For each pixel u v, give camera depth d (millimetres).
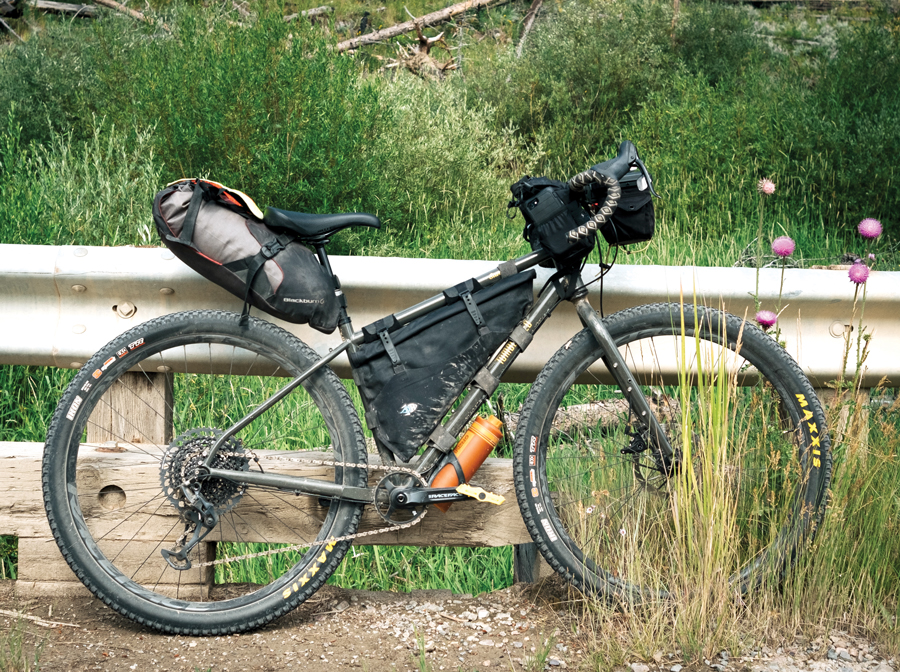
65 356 2547
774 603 2391
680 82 7605
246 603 2338
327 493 2359
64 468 2322
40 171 4957
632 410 2523
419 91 7453
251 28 5770
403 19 11914
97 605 2504
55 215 4359
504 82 8148
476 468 2393
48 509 2291
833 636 2279
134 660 2164
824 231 5902
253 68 5297
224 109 5105
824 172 6062
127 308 2551
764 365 2455
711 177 6336
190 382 3047
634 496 2574
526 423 2393
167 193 2199
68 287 2504
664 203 6094
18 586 2557
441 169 6102
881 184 5812
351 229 5121
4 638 2227
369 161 5234
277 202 5070
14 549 2920
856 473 2486
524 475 2381
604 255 4840
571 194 2297
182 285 2506
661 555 2436
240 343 2408
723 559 2287
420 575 2971
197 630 2307
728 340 2465
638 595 2338
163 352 2529
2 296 2520
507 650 2258
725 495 2332
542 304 2412
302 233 2273
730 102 7434
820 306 2615
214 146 5156
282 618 2453
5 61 7281
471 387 2398
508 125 7801
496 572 3062
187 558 2324
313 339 2566
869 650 2211
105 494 2547
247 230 2225
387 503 2447
